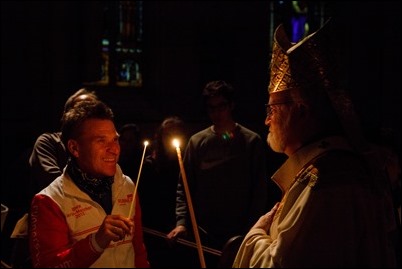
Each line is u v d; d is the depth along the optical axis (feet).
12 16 22.39
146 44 25.75
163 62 25.27
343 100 5.61
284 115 5.79
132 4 25.53
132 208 5.90
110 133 6.18
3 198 16.28
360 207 5.25
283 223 5.34
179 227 11.75
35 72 22.82
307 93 5.65
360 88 27.91
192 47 25.61
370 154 5.49
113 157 6.20
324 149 5.55
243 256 5.80
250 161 12.01
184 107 25.48
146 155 15.58
